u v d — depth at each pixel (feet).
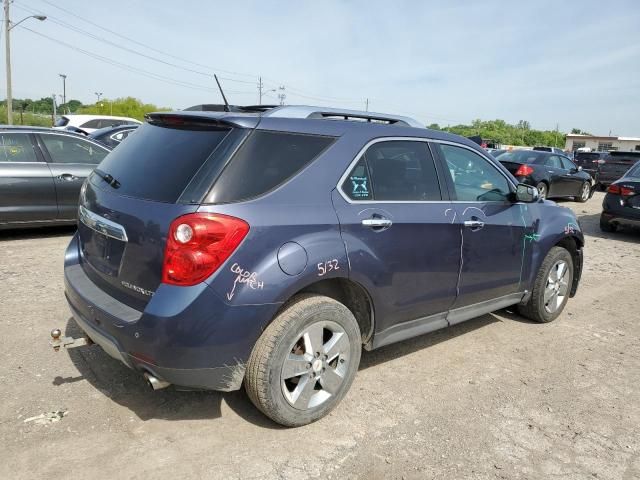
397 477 9.00
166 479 8.59
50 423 9.87
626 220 32.58
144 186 9.55
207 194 8.74
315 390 10.29
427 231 11.69
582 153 84.74
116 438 9.55
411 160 11.96
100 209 10.10
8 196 22.53
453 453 9.74
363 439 9.98
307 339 9.79
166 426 10.00
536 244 15.31
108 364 12.21
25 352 12.60
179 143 9.80
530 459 9.72
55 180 23.47
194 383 8.94
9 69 95.14
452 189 12.74
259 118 9.75
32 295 16.35
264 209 9.11
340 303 10.22
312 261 9.46
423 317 12.28
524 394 12.14
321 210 9.84
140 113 212.23
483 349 14.56
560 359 14.20
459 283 12.83
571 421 11.10
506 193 14.51
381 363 13.32
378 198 10.99
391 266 10.96
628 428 10.98
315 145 10.23
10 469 8.59
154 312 8.52
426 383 12.38
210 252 8.52
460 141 13.41
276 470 8.96
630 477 9.39
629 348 15.26
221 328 8.67
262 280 8.91
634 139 210.59
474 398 11.81
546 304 16.56
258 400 9.53
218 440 9.66
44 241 23.47
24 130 23.26
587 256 27.63
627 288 21.76
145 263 8.98
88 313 9.76
